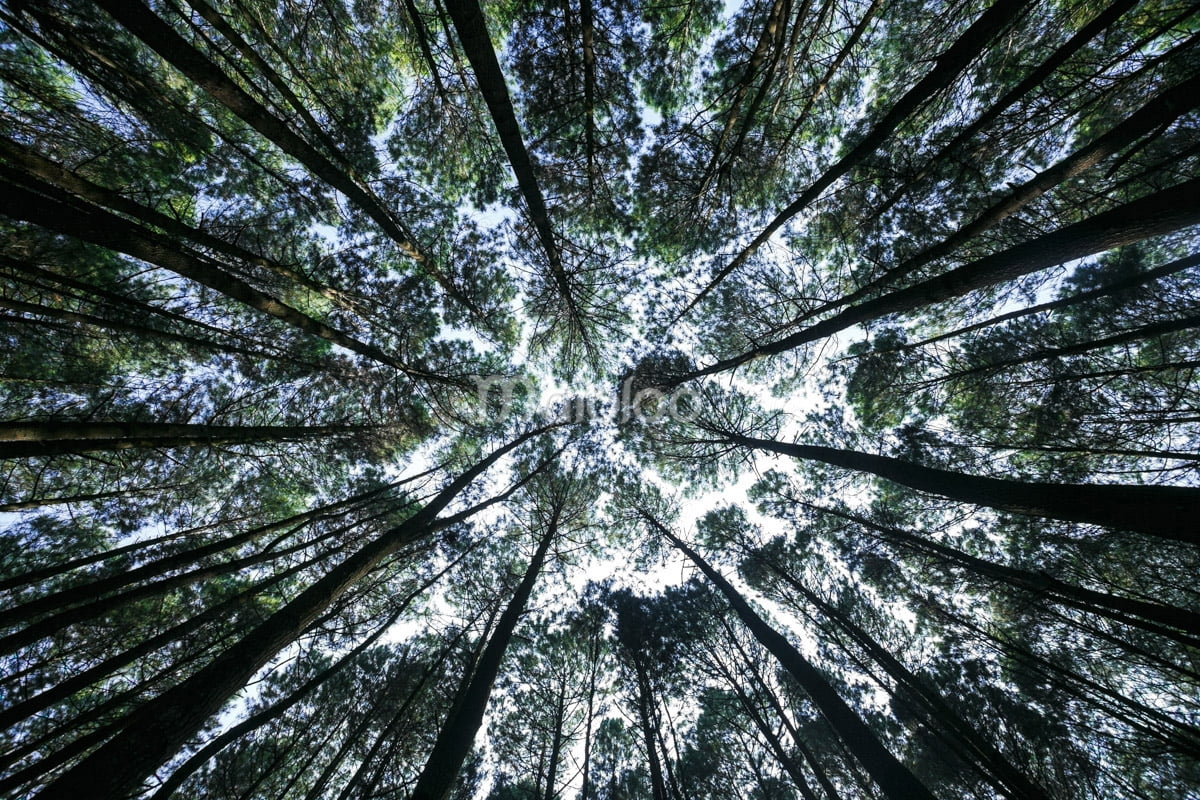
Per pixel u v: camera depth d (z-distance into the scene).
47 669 7.39
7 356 7.04
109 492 7.50
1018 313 8.02
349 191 6.18
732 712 12.43
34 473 7.71
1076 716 8.71
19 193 3.52
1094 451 8.07
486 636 11.48
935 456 10.02
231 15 6.88
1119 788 8.27
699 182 9.20
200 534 9.03
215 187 7.95
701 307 11.74
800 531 12.98
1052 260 5.27
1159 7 5.98
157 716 3.73
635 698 12.71
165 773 8.62
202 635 8.45
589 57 7.26
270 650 4.72
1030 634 9.48
